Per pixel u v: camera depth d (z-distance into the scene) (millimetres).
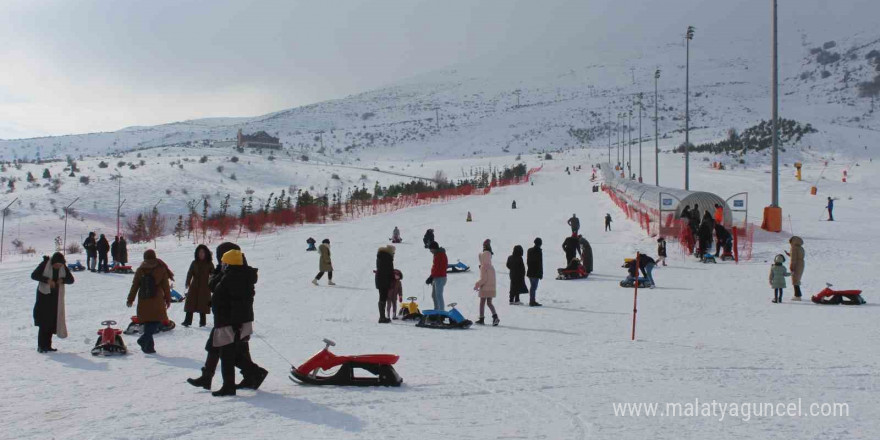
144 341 13102
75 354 13039
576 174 115000
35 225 65375
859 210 52812
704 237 30422
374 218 60938
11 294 23000
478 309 19781
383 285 17297
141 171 100250
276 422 8188
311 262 33594
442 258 17859
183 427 7961
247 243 43688
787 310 18516
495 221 54906
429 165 163250
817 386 10148
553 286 24719
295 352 13070
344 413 8625
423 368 11531
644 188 48719
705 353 12828
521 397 9492
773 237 35938
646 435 7660
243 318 9562
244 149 156375
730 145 132000
